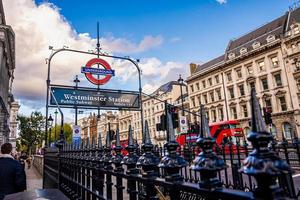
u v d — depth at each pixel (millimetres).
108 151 2854
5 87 53719
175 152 1551
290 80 36000
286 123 35844
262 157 941
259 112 1013
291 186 2535
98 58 9203
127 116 72375
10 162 4684
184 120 14891
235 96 43219
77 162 4504
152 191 1780
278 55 37906
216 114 46500
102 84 9102
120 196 2434
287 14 40750
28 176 20719
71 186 4895
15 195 2896
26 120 66438
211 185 1170
